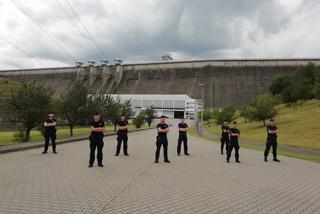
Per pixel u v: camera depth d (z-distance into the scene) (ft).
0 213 21.43
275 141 60.23
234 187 32.86
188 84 538.06
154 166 45.65
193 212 22.90
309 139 131.44
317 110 219.82
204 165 49.37
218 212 23.20
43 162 46.55
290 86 282.36
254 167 50.01
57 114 115.75
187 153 64.08
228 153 55.67
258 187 33.42
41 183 31.53
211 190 30.86
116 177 35.76
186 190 30.35
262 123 221.66
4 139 104.78
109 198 25.94
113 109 169.27
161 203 25.02
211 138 143.64
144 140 102.22
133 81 583.58
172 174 39.40
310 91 258.16
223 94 497.46
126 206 23.71
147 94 529.86
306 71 322.96
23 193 27.22
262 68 515.50
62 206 23.24
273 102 216.74
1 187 29.50
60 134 125.29
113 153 61.62
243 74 517.96
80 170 40.16
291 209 24.94
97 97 142.51
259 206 25.45
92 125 43.75
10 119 95.76
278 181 37.81
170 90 539.29
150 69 590.55
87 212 21.83
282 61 512.63
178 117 477.77
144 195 27.50
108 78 607.78
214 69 542.16
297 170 49.03
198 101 453.99
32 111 91.71
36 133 140.05
